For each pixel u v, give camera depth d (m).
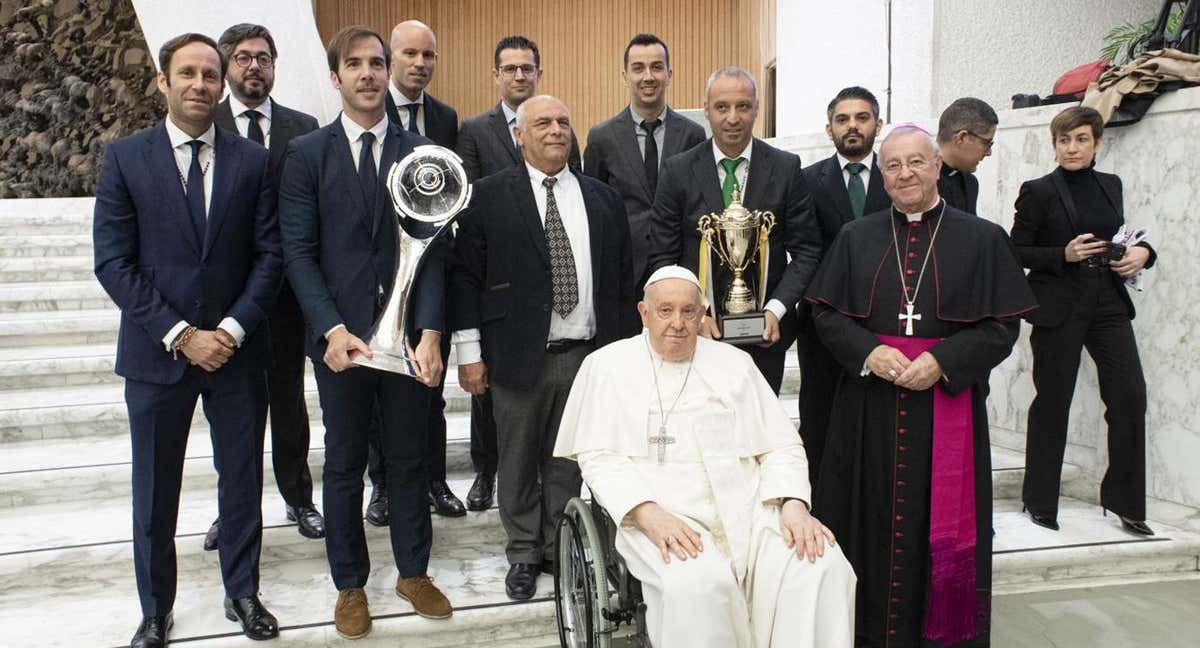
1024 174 5.09
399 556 3.60
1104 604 3.95
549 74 14.40
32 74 9.36
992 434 5.43
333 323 3.27
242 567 3.43
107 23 9.52
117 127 9.33
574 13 14.35
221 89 3.22
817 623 2.72
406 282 3.28
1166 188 4.45
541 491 4.06
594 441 3.12
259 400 3.46
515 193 3.66
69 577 3.87
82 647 3.37
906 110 7.31
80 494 4.44
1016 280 3.28
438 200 3.26
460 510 4.24
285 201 3.38
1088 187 4.34
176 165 3.21
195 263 3.21
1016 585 4.14
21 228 7.31
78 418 4.98
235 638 3.40
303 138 3.44
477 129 4.58
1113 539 4.30
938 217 3.37
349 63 3.34
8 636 3.46
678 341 3.11
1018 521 4.55
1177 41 5.00
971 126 3.99
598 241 3.73
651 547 2.80
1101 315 4.32
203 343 3.13
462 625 3.54
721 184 3.84
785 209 3.86
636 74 4.49
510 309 3.64
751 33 13.27
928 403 3.25
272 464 4.34
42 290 6.25
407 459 3.56
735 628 2.73
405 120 4.38
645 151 4.57
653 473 3.05
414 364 3.28
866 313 3.39
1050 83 7.04
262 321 3.38
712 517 2.99
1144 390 4.30
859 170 4.26
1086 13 7.07
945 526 3.23
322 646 3.44
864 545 3.39
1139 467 4.32
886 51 7.61
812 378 4.05
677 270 3.19
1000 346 3.23
